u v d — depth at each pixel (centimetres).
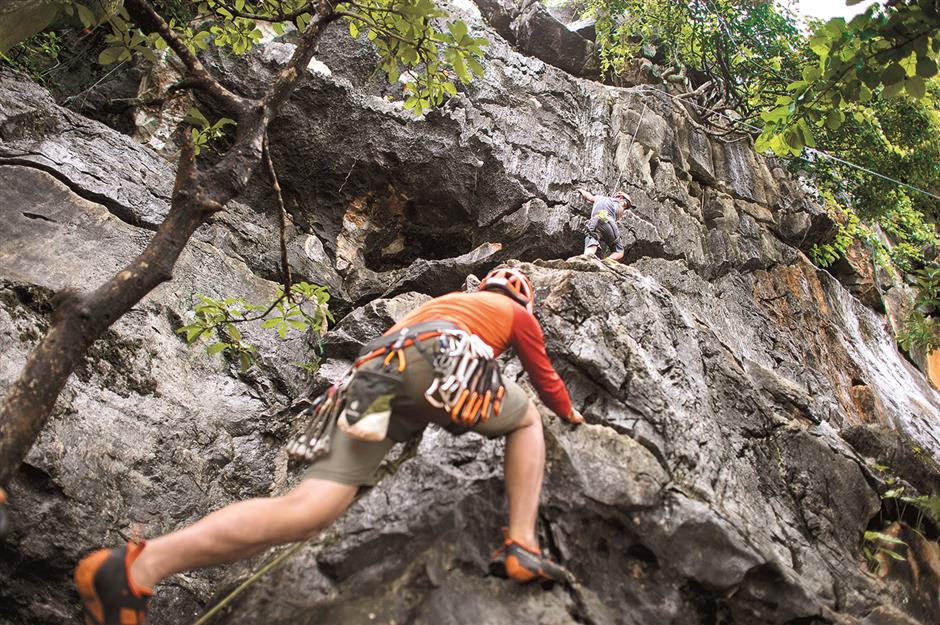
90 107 669
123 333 444
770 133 495
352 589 285
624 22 979
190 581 367
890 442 466
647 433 348
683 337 432
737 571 304
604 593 296
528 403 289
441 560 285
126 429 408
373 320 513
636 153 834
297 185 690
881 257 1043
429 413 270
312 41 419
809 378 745
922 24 416
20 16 498
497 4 1002
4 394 375
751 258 852
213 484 429
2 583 333
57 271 454
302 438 274
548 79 841
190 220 341
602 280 414
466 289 481
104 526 368
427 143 706
